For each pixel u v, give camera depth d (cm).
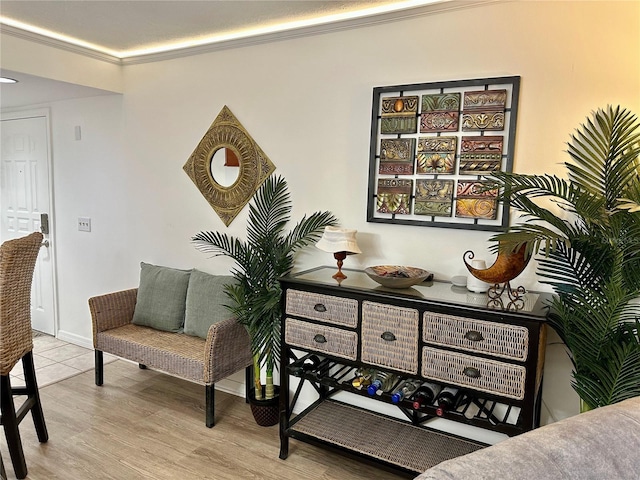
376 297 208
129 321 329
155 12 254
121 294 323
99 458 237
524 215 206
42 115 398
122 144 354
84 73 321
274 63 282
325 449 250
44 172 405
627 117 196
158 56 326
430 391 209
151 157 341
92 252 384
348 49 257
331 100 265
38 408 245
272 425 273
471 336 187
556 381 218
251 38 286
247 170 298
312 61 269
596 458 96
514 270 189
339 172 266
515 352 179
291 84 278
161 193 339
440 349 194
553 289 199
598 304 179
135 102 344
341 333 219
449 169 232
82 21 271
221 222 313
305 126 275
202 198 320
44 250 416
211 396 266
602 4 198
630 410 113
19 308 223
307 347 231
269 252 272
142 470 228
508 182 197
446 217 236
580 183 203
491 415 208
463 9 225
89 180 377
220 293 295
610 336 178
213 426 271
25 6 248
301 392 288
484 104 222
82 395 306
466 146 228
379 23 246
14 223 438
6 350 211
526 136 216
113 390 315
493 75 221
